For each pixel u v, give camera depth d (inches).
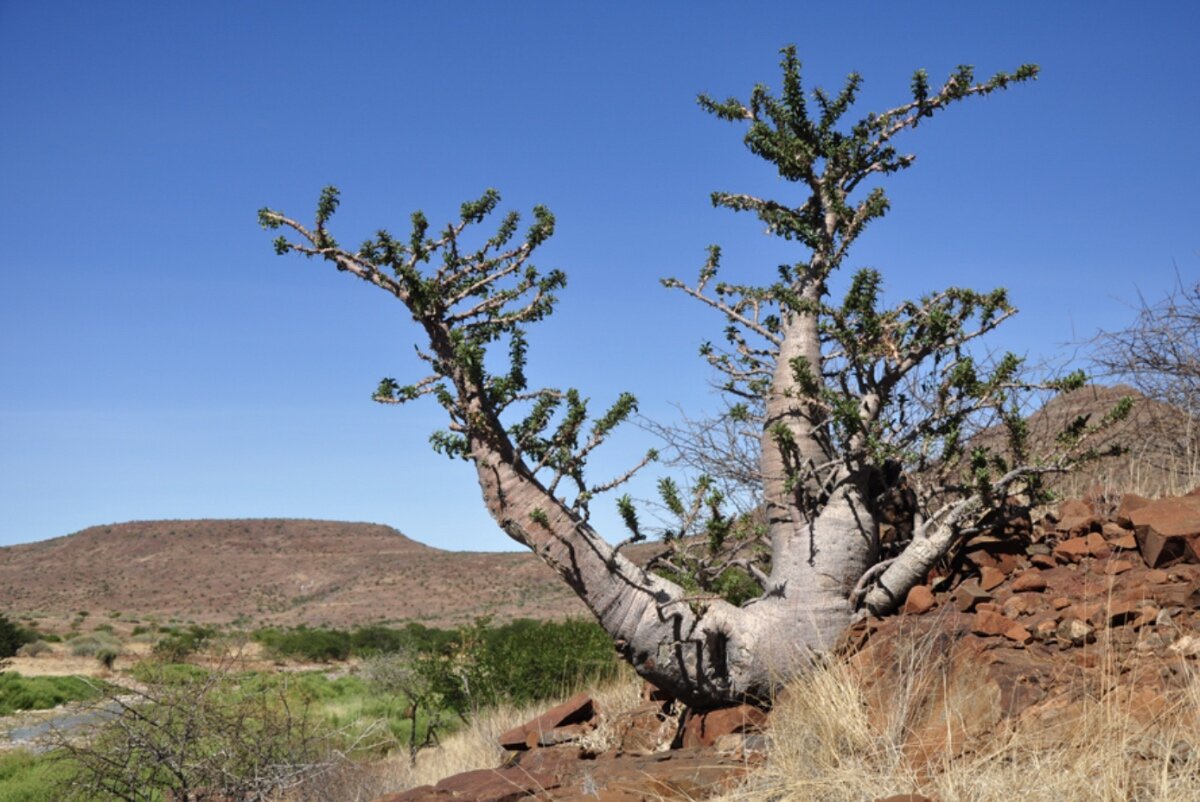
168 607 4212.6
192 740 288.4
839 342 250.4
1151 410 319.6
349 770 323.6
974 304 241.8
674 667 217.9
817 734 171.3
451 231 234.8
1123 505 235.6
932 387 251.3
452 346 228.2
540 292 236.2
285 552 5088.6
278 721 311.3
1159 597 194.5
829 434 238.1
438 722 505.7
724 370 271.9
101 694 302.5
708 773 171.8
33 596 4483.3
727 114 254.8
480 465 224.7
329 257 229.5
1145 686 157.4
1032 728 153.9
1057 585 215.3
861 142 244.4
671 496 230.1
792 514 228.4
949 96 240.1
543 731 248.4
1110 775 130.3
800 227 241.3
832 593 219.0
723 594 220.7
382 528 5551.2
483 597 3720.5
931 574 228.8
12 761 527.5
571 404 221.1
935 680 181.8
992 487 226.5
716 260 276.1
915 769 153.3
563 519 220.8
